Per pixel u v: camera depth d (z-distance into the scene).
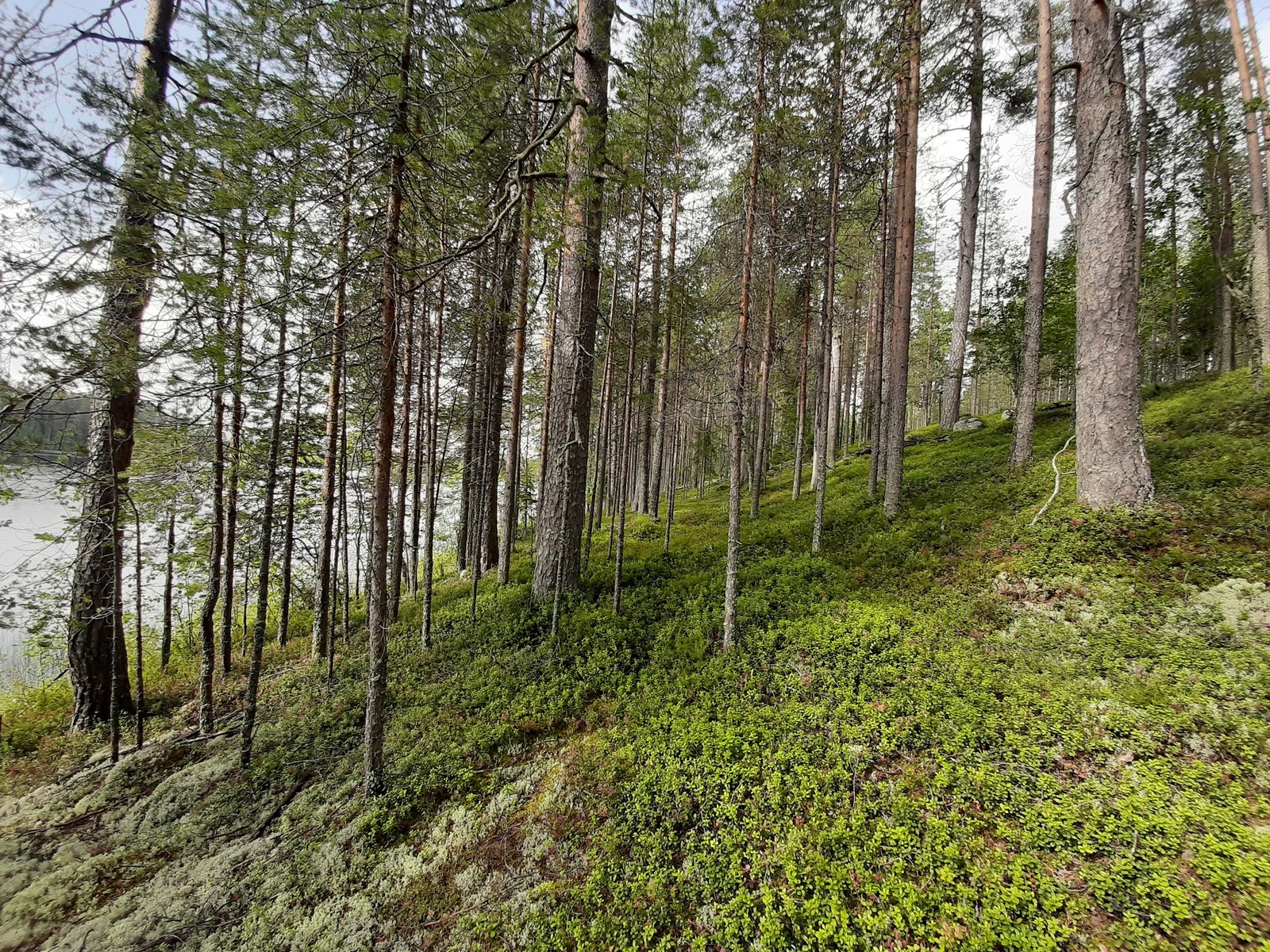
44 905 4.65
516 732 6.45
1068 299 14.75
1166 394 12.73
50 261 5.43
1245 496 6.70
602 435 11.92
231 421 9.49
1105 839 3.51
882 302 13.30
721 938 3.63
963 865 3.66
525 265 10.78
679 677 6.84
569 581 9.93
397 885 4.59
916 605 7.21
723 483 28.75
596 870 4.33
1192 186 14.52
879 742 4.91
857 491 14.22
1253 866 3.05
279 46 5.21
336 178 5.75
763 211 9.18
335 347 6.79
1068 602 6.16
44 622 7.84
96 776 6.72
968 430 17.52
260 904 4.55
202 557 9.76
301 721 7.46
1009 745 4.47
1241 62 11.28
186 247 5.69
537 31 7.54
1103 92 7.38
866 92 9.38
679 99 7.26
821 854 3.96
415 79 5.32
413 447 16.09
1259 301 10.46
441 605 11.58
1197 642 4.95
